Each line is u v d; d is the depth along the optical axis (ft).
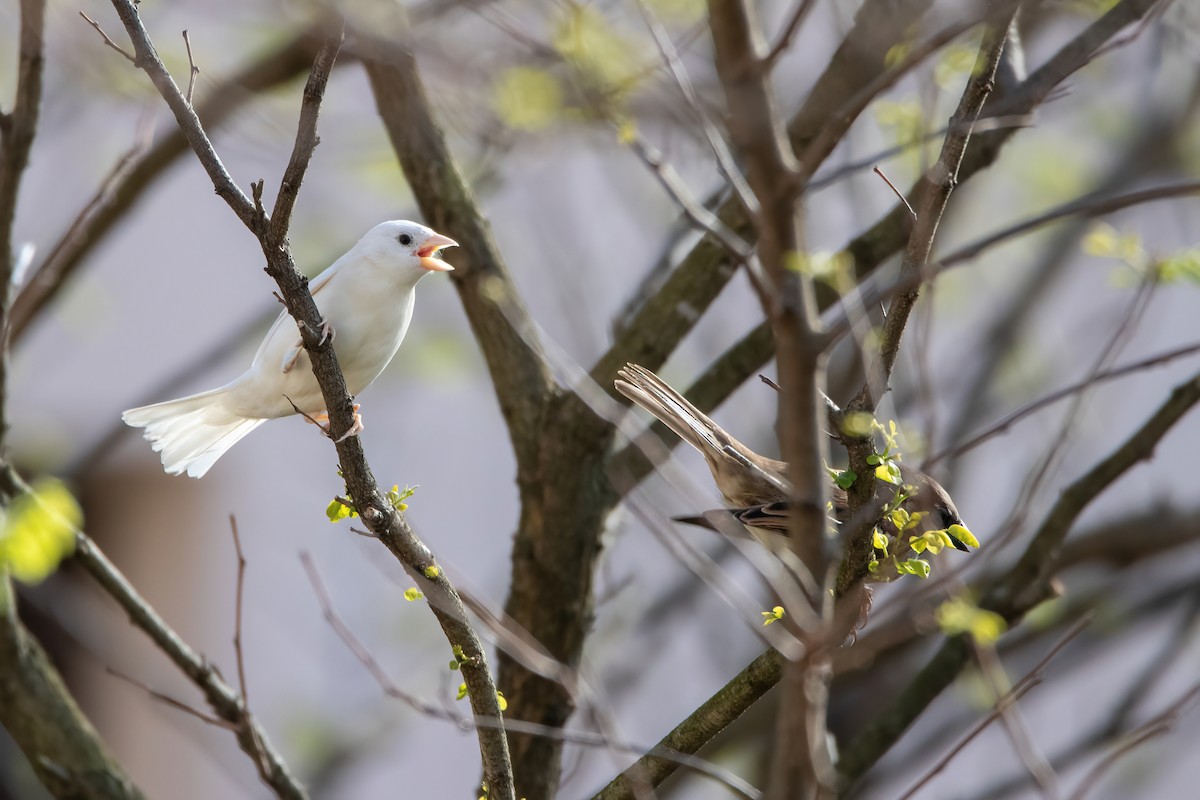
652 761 21.61
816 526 15.08
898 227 29.60
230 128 38.70
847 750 29.84
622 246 50.37
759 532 27.04
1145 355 53.42
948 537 19.25
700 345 49.42
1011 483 48.78
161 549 53.47
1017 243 49.78
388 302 24.77
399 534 19.85
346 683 50.88
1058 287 51.70
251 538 54.60
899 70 15.14
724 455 27.84
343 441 19.53
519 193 49.55
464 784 54.24
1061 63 24.09
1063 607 43.50
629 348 30.68
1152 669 41.65
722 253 30.14
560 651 30.32
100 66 36.35
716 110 20.06
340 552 54.39
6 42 41.29
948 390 47.78
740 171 30.68
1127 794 47.65
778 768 15.47
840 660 18.67
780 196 14.51
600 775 46.37
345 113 45.29
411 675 49.83
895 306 17.84
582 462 30.58
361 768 53.21
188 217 55.67
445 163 31.14
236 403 25.96
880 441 24.16
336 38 18.15
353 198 50.06
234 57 39.58
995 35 17.31
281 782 25.55
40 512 19.65
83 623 44.62
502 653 30.45
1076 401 24.13
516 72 27.27
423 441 55.62
